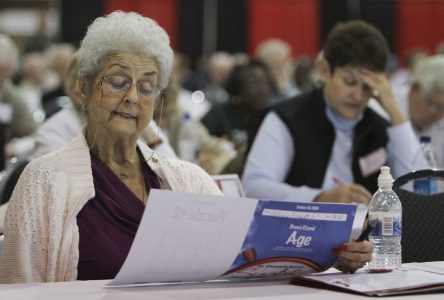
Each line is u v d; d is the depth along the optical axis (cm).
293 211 318
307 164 595
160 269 304
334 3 2081
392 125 602
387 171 376
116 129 378
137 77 378
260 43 2089
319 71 598
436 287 303
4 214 396
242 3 2077
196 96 1319
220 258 310
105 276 369
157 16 2062
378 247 355
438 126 723
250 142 616
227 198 299
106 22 382
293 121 600
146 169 402
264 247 318
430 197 446
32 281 361
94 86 381
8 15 2023
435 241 442
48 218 365
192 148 868
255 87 1025
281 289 311
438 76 685
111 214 376
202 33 2077
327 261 337
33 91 1548
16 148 885
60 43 2003
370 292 295
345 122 600
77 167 378
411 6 2081
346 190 543
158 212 288
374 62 579
